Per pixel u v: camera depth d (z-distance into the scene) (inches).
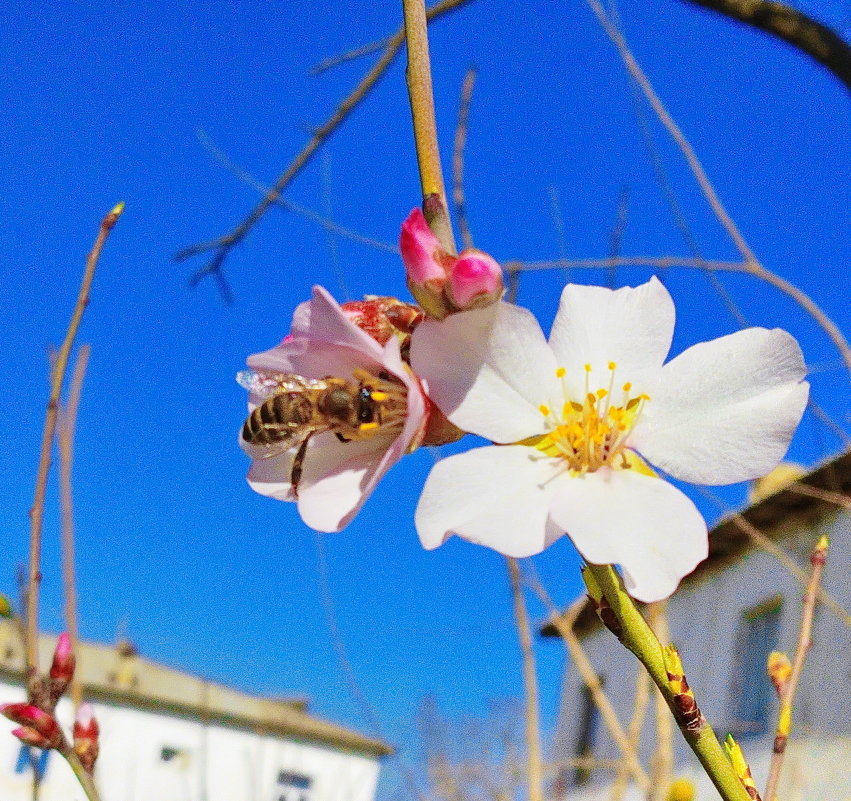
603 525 4.2
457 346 4.6
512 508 4.3
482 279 4.4
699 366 4.7
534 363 4.7
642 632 4.2
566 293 5.0
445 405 4.6
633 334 4.9
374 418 4.9
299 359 4.8
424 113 4.6
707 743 4.1
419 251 4.5
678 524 4.3
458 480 4.4
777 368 4.6
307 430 5.0
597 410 4.6
